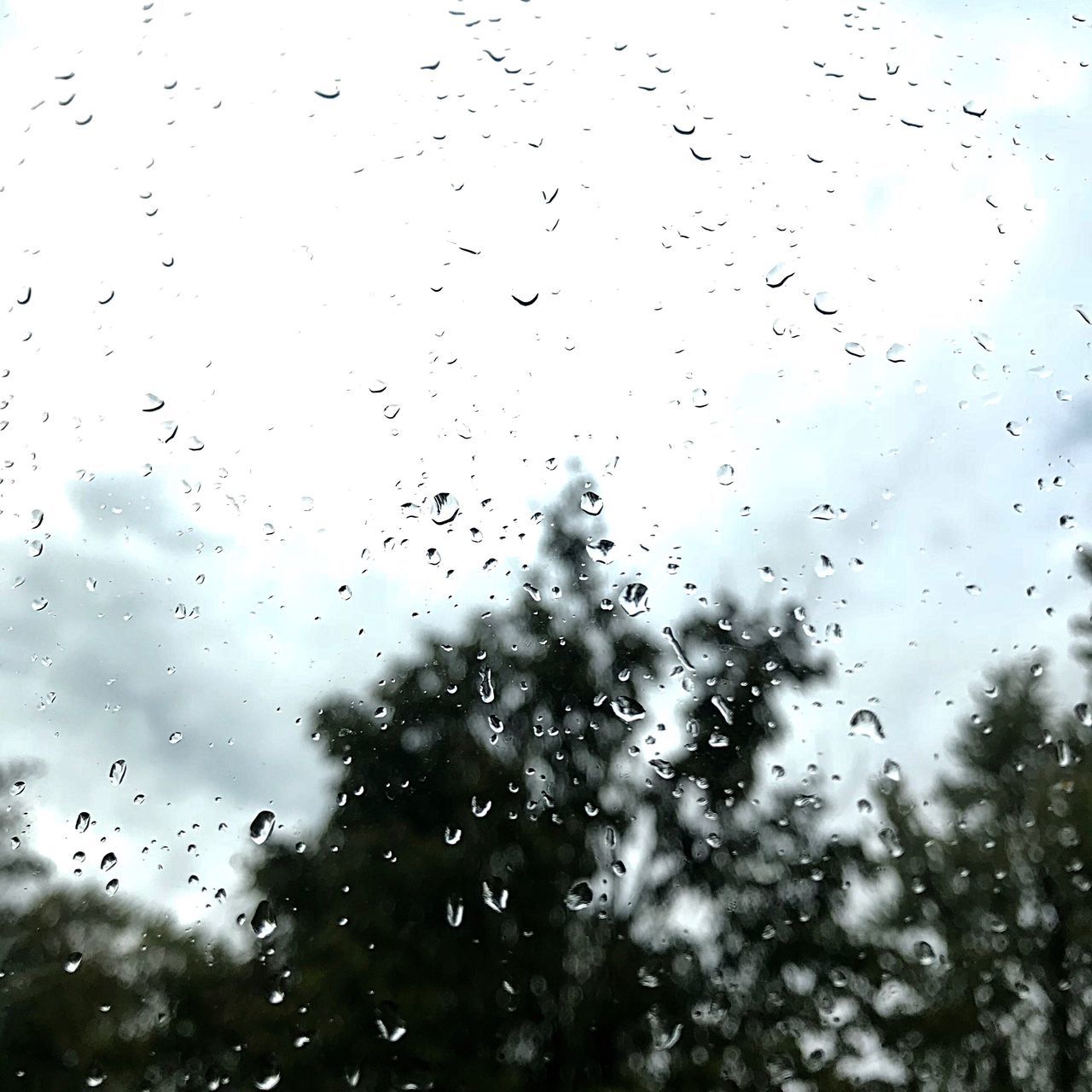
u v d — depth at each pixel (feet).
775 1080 0.64
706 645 0.69
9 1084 0.59
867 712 0.69
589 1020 0.65
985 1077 0.65
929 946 0.67
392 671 0.69
